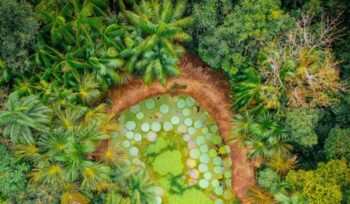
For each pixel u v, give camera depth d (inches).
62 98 614.2
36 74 623.2
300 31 607.8
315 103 617.0
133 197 629.3
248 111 650.2
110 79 645.3
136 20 601.3
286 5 656.4
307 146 646.5
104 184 614.9
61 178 591.5
